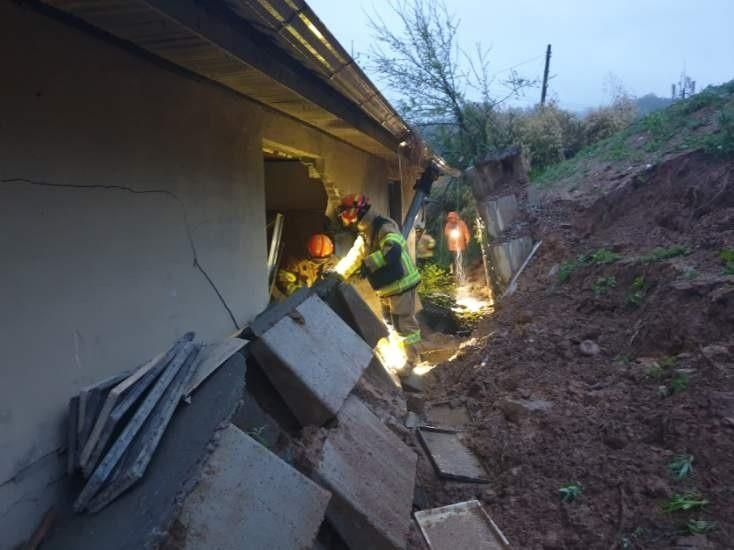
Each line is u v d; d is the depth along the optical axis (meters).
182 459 2.11
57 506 2.24
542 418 4.18
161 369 2.58
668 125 10.15
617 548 2.80
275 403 3.44
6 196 2.10
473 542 3.14
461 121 18.09
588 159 11.66
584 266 6.95
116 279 2.72
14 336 2.12
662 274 5.31
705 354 3.88
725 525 2.66
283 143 5.00
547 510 3.30
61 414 2.33
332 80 3.95
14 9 2.13
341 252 7.14
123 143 2.78
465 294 12.59
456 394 5.62
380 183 9.21
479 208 10.87
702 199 6.48
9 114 2.11
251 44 2.96
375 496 3.04
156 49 2.89
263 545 2.12
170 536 1.91
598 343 5.23
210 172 3.68
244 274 4.21
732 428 3.19
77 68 2.46
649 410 3.73
